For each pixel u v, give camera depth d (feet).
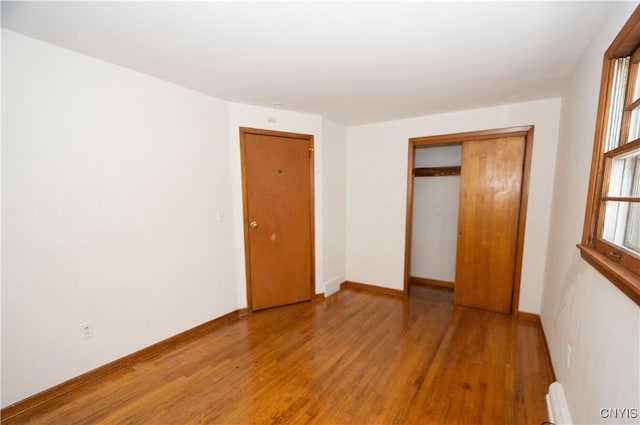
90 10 4.65
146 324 7.70
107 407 5.87
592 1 4.36
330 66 6.82
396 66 6.80
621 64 4.40
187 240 8.61
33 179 5.70
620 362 3.29
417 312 10.64
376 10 4.64
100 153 6.63
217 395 6.22
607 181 4.60
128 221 7.21
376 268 13.04
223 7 4.57
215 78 7.60
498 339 8.58
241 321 9.94
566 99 8.04
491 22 4.98
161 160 7.83
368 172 12.91
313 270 11.87
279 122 10.57
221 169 9.48
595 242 4.75
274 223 10.81
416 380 6.69
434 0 4.37
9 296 5.52
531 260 9.78
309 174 11.43
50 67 5.82
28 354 5.77
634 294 2.93
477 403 5.96
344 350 8.01
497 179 10.18
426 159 13.62
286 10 4.65
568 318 5.91
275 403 5.98
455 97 9.02
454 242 13.24
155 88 7.57
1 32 5.22
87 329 6.57
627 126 4.34
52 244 6.00
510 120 9.73
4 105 5.32
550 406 5.69
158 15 4.80
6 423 5.44
